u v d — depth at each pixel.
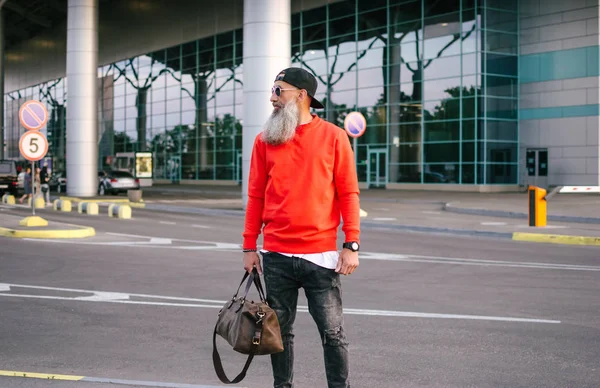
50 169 52.12
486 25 42.97
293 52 54.81
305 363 6.07
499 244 16.39
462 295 9.50
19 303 8.91
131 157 60.50
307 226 4.11
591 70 40.62
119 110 75.12
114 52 75.25
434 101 45.53
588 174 40.69
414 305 8.74
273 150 4.16
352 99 50.66
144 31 70.25
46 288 10.10
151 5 69.12
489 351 6.44
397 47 47.69
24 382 5.41
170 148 68.31
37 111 18.05
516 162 44.09
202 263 12.90
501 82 43.53
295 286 4.23
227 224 22.36
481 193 40.91
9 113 100.88
